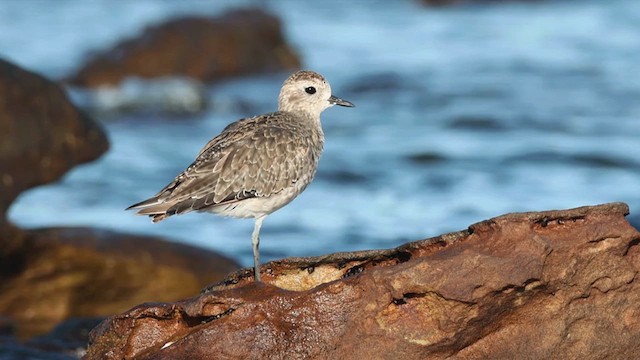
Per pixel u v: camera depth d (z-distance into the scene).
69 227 15.84
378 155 22.48
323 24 34.75
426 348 9.10
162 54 28.11
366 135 24.09
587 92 27.20
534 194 19.94
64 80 27.36
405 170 21.55
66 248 15.32
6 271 15.16
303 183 11.45
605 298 9.23
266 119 11.49
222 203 10.81
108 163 22.03
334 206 19.53
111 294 15.19
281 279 10.01
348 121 25.19
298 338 9.06
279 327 9.07
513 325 9.23
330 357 9.07
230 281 10.16
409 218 18.75
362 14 36.19
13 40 30.52
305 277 9.99
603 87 27.61
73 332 14.30
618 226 9.05
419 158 22.27
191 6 34.97
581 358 9.34
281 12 36.06
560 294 9.16
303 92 12.09
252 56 29.19
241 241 17.72
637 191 19.97
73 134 15.71
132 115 26.23
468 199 19.75
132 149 23.23
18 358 13.41
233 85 28.47
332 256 9.87
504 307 9.10
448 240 9.33
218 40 28.81
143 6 34.81
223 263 15.70
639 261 9.19
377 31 33.97
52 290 15.08
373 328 9.04
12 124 15.16
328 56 30.84
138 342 9.37
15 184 15.21
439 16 36.16
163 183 20.88
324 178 21.06
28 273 15.16
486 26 34.62
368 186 20.67
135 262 15.32
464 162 22.03
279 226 18.47
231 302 9.12
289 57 29.77
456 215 18.86
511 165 21.80
